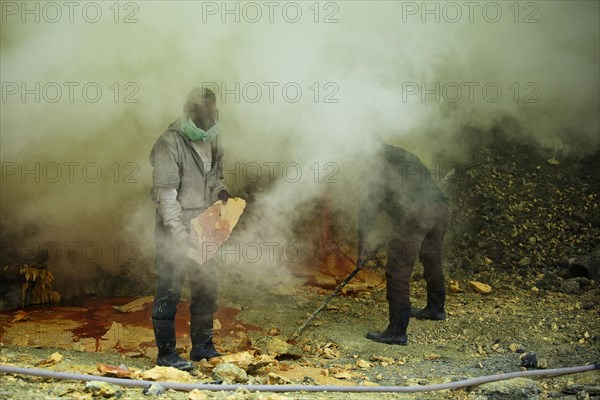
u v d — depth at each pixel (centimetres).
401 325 579
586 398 446
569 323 611
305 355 560
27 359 487
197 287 507
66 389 399
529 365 509
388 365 528
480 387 459
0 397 375
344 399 434
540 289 731
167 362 485
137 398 405
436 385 461
